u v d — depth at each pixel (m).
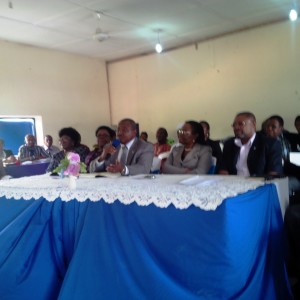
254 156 2.40
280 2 4.48
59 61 6.43
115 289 1.62
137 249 1.61
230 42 5.74
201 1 4.30
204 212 1.44
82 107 6.89
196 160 2.72
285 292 1.79
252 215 1.57
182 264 1.51
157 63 6.75
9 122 5.77
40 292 1.86
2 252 1.95
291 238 1.85
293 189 2.36
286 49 5.17
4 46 5.55
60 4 4.14
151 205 1.59
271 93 5.38
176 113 6.59
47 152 5.73
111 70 7.47
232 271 1.43
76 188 1.94
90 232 1.75
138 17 4.75
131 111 7.26
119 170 2.43
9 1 3.99
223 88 5.91
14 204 2.14
